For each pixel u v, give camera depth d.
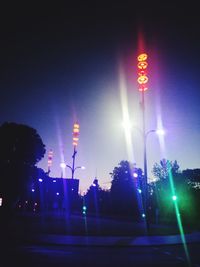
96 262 14.91
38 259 14.89
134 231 32.28
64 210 95.38
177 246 23.19
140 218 63.56
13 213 59.69
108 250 19.84
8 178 58.28
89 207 99.12
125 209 77.19
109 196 85.38
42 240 22.17
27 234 25.78
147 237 27.38
